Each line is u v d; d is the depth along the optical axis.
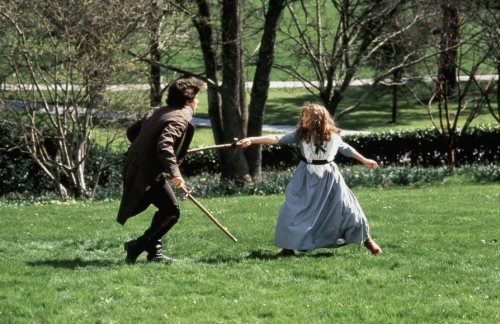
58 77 19.91
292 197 10.05
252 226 12.91
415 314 7.60
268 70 23.89
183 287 8.54
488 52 27.30
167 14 21.52
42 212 15.48
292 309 7.75
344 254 10.24
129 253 9.78
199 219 13.89
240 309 7.74
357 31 25.64
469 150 28.73
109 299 8.06
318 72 26.03
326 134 9.95
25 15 19.16
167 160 9.10
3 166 23.58
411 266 9.48
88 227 13.12
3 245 11.21
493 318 7.50
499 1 26.84
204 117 43.19
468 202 16.23
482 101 28.94
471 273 9.19
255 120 24.12
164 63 24.27
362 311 7.67
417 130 29.33
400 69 28.48
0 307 7.74
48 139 23.17
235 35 23.48
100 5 19.39
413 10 26.16
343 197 9.99
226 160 24.14
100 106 20.27
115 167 24.30
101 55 19.56
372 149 29.53
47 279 8.88
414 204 15.84
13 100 20.31
